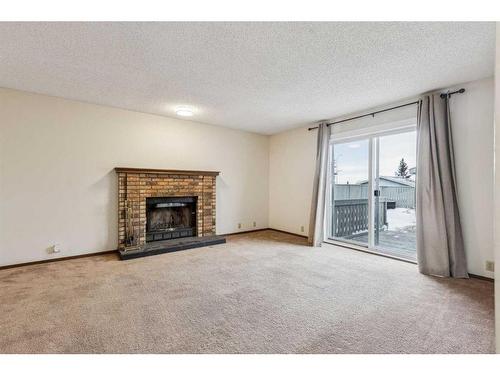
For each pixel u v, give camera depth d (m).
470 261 2.93
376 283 2.74
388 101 3.58
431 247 3.04
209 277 2.91
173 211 4.72
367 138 4.17
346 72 2.69
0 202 3.13
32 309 2.13
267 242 4.69
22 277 2.86
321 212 4.51
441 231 2.98
